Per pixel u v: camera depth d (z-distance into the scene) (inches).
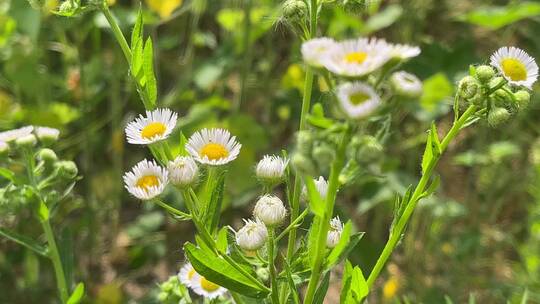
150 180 7.7
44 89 17.0
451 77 15.8
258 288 7.6
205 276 7.4
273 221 7.4
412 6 17.8
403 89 6.0
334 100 6.0
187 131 15.2
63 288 10.4
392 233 7.9
